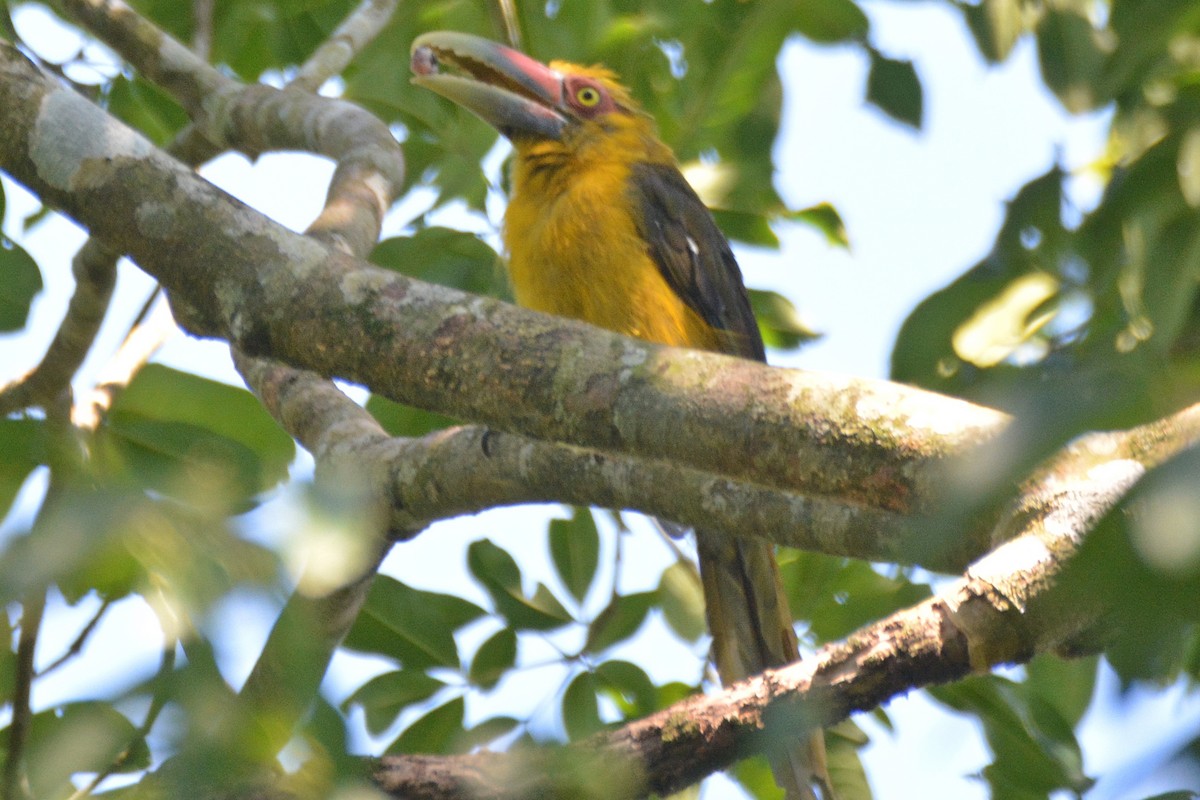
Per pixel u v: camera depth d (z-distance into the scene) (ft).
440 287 20.33
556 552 32.78
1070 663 31.89
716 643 31.45
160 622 11.34
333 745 13.23
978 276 28.68
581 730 29.81
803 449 17.63
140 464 12.78
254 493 12.56
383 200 32.35
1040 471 17.24
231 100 35.09
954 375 28.25
